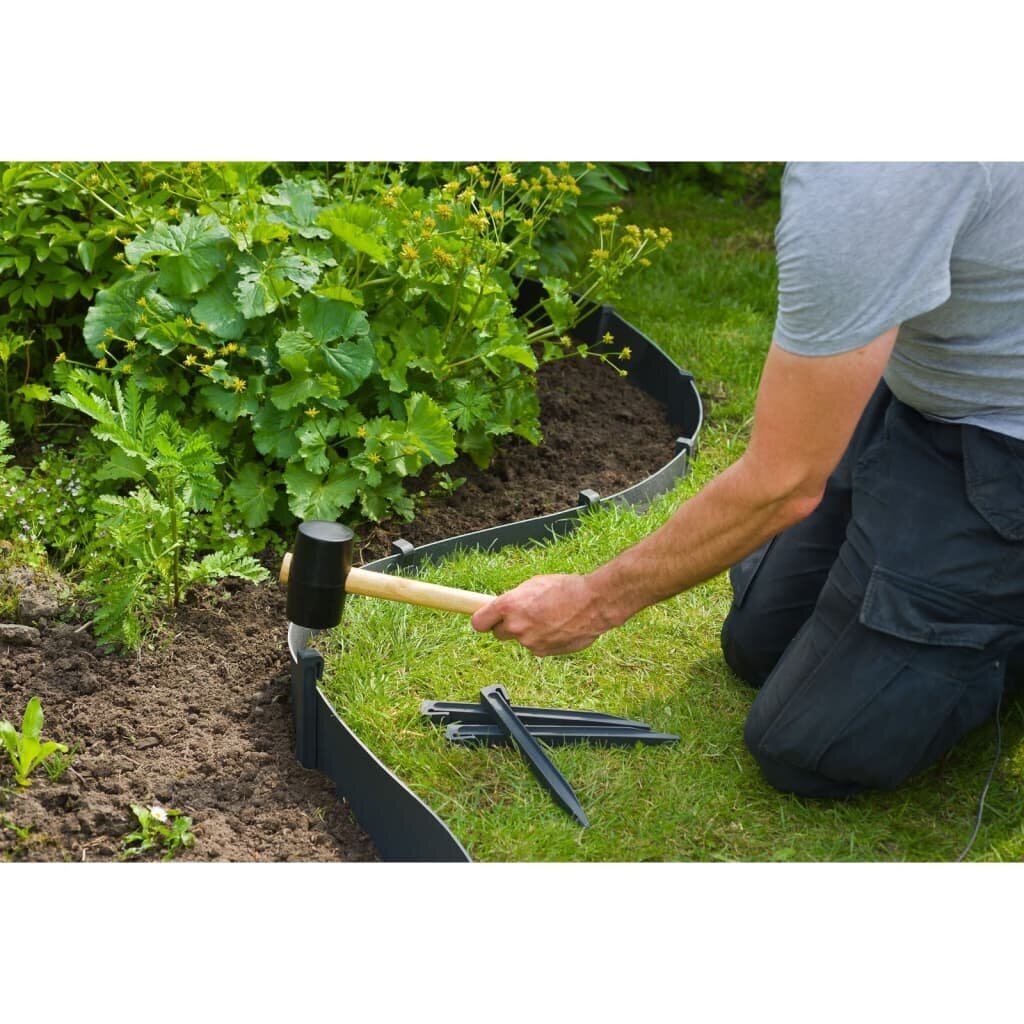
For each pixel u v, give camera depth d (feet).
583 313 14.38
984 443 7.16
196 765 8.07
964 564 7.19
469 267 11.13
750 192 18.95
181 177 11.05
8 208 10.83
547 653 7.83
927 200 5.91
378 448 10.29
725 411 12.78
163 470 9.25
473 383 11.39
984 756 8.30
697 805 7.96
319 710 8.15
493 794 8.00
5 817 7.43
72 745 8.13
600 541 10.39
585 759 8.30
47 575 9.52
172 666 8.92
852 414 6.27
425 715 8.53
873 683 7.39
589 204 14.64
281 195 11.01
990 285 6.61
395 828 7.45
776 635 8.70
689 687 9.01
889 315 6.00
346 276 10.96
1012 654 8.17
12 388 11.53
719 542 6.93
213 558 9.43
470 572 9.92
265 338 10.52
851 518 7.89
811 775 7.85
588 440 12.26
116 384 9.86
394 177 11.76
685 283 15.61
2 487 10.01
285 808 7.84
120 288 10.53
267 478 10.45
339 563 7.67
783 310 6.13
